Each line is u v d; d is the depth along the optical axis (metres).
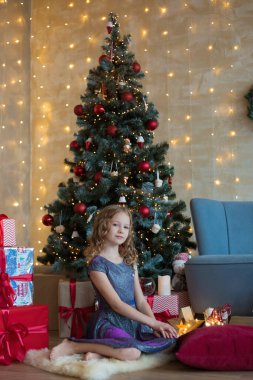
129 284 2.58
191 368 2.15
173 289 3.57
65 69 5.44
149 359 2.19
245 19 4.91
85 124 3.82
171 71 5.08
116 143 3.67
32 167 5.41
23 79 5.35
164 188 3.69
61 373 2.09
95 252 2.60
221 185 4.83
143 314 2.39
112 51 3.92
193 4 5.09
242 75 4.86
